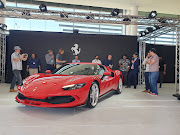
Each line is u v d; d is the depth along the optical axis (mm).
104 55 7934
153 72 4402
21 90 2604
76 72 3344
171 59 9562
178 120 2281
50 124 2035
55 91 2387
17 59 4500
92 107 2871
